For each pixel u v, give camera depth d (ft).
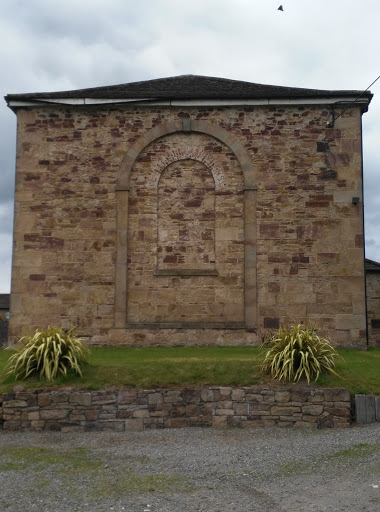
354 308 42.96
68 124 45.27
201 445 27.58
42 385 32.14
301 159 44.39
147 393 31.58
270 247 43.57
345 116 44.73
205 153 44.88
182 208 44.45
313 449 26.43
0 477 22.79
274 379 32.60
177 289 43.50
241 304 43.24
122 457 25.66
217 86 48.14
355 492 20.53
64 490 21.24
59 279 43.70
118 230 43.98
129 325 43.01
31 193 44.57
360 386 32.37
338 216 43.78
